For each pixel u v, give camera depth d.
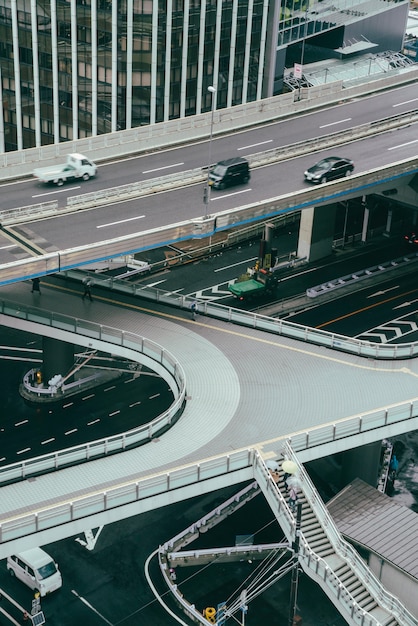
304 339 80.06
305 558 62.16
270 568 70.00
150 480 61.69
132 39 116.94
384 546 64.44
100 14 115.56
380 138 104.56
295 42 134.88
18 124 127.94
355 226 115.12
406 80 121.88
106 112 122.38
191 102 125.06
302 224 109.31
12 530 57.69
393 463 79.31
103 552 71.56
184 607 66.38
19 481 62.66
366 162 98.31
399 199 108.94
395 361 78.06
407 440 84.12
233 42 124.62
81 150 96.50
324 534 64.38
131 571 69.88
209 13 119.75
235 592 67.94
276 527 73.88
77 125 124.75
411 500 76.88
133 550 71.81
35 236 81.56
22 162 93.38
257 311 100.38
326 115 110.31
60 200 88.81
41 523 58.59
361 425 69.00
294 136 104.44
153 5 114.75
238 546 71.19
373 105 113.94
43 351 87.06
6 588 68.12
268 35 128.88
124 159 97.81
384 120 107.19
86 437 82.38
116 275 106.44
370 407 72.12
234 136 103.88
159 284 106.00
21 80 124.25
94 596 67.56
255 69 129.50
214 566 70.06
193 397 72.38
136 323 81.81
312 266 109.69
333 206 109.06
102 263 106.25
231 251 113.31
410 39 170.00
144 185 91.00
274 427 69.44
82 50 118.88
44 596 67.12
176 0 115.88
